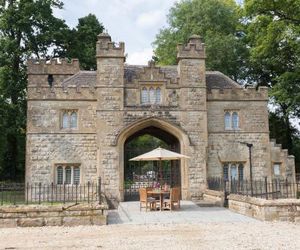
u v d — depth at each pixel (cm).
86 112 2731
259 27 3403
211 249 1073
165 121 2669
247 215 1806
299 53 3559
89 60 4328
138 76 2689
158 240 1222
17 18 3891
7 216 1548
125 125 2636
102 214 1597
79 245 1159
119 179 2583
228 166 2788
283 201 1642
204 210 2034
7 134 3706
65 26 4253
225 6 4688
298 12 3192
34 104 2698
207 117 2800
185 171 2652
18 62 3950
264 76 4575
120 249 1090
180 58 2741
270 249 1065
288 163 2905
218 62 4262
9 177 4047
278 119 4434
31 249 1109
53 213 1577
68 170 2691
